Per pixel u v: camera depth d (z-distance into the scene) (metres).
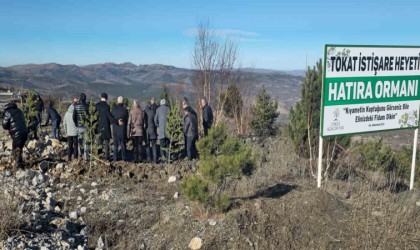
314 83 9.57
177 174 9.03
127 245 5.99
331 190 7.20
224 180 6.95
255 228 5.72
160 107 10.80
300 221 5.82
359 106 6.92
